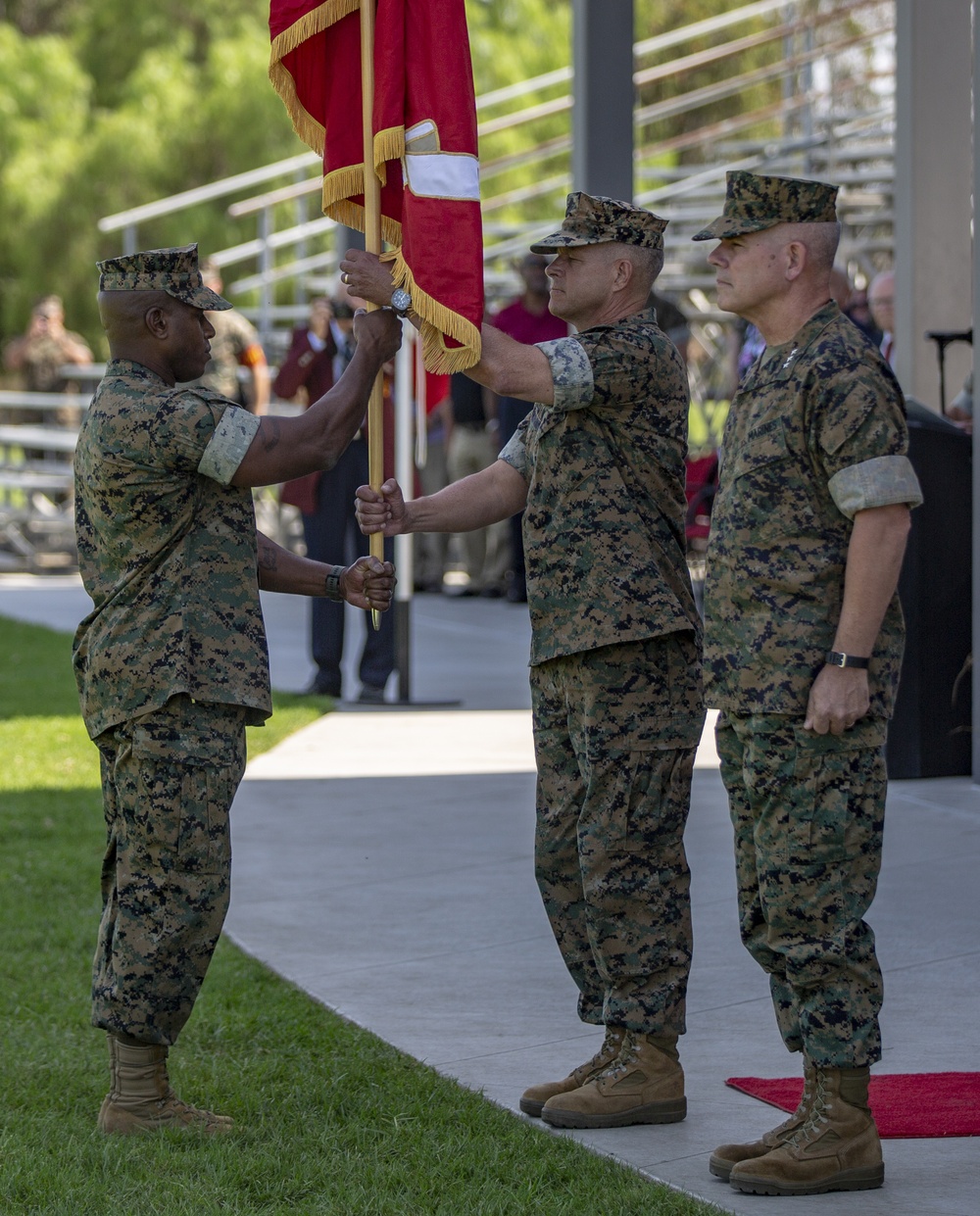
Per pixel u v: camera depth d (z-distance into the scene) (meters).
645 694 6.47
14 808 12.31
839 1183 5.82
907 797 11.87
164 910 6.36
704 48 50.94
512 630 22.36
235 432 6.25
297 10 6.86
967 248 14.39
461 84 6.55
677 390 6.52
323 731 15.36
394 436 15.66
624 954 6.50
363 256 6.60
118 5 49.91
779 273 5.91
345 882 10.21
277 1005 7.93
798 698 5.79
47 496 34.91
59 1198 5.80
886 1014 7.62
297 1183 5.92
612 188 15.55
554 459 6.52
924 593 12.30
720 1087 6.89
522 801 12.42
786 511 5.87
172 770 6.31
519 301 21.23
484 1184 5.86
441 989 8.20
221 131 47.59
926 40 14.20
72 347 35.91
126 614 6.34
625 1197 5.70
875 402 5.71
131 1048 6.51
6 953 8.80
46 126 48.50
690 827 11.32
